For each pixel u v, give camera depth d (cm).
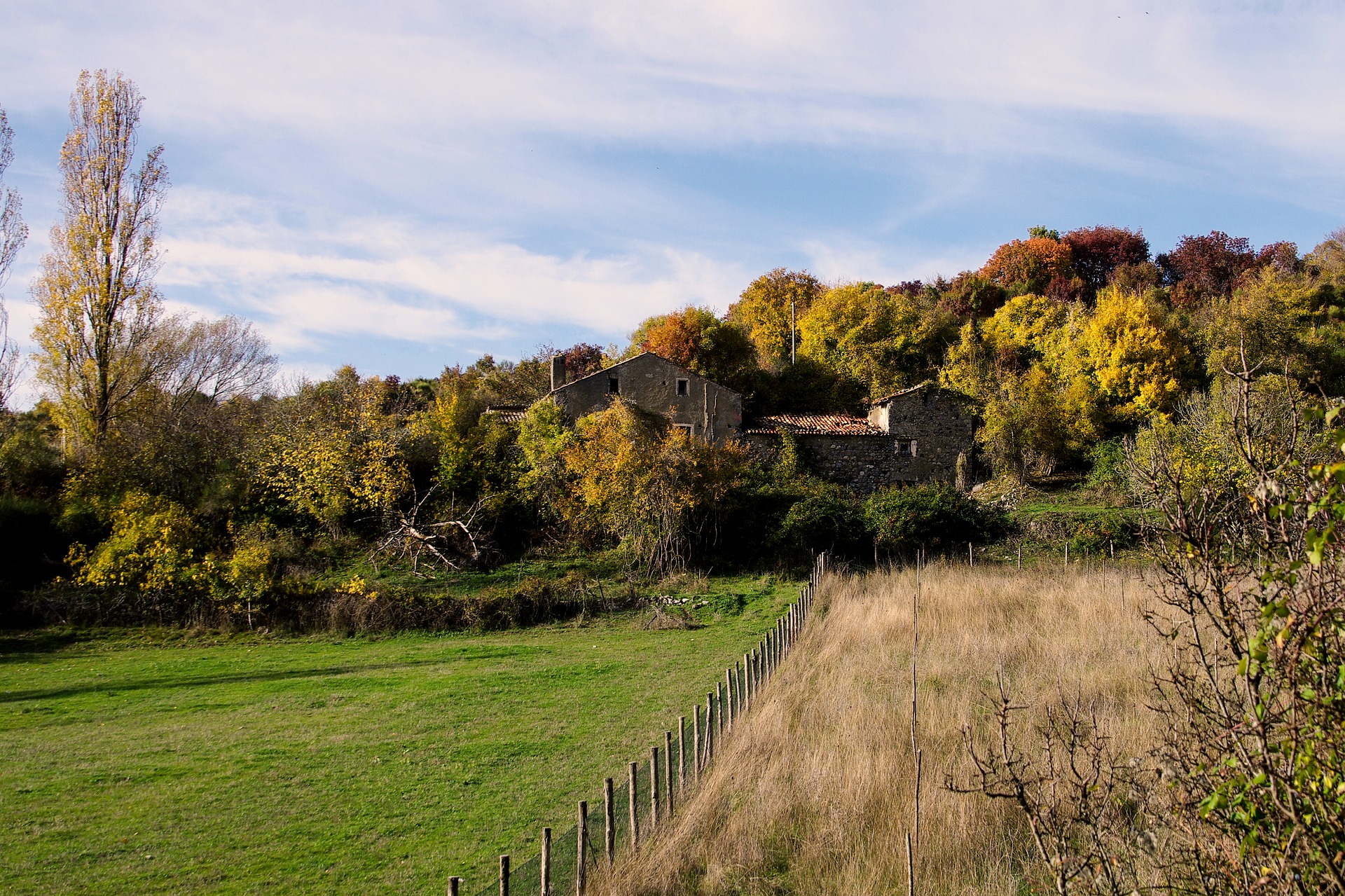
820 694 1381
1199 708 475
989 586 2267
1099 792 745
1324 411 407
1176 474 483
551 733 1496
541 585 2786
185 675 2109
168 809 1177
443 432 3512
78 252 3606
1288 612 381
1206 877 481
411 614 2642
